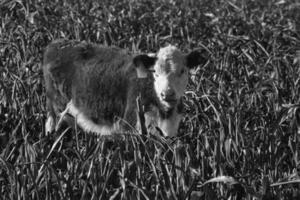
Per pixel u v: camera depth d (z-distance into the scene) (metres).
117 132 9.81
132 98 9.51
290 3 19.09
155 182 7.91
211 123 9.78
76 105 10.30
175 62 9.06
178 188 7.75
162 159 8.04
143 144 8.19
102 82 9.91
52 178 8.11
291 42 14.74
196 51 9.31
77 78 10.23
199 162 8.68
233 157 8.95
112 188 8.09
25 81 11.28
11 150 8.89
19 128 9.94
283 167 9.36
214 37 14.48
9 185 8.06
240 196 8.39
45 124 10.60
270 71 12.90
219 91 10.79
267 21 16.52
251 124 10.54
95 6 16.47
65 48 10.57
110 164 7.84
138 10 16.48
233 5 17.17
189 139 9.70
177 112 9.51
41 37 13.69
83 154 8.74
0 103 10.47
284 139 9.87
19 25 14.34
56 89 10.55
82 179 8.08
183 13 16.45
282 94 11.70
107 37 14.09
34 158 8.11
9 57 12.46
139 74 9.24
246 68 12.53
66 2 16.48
